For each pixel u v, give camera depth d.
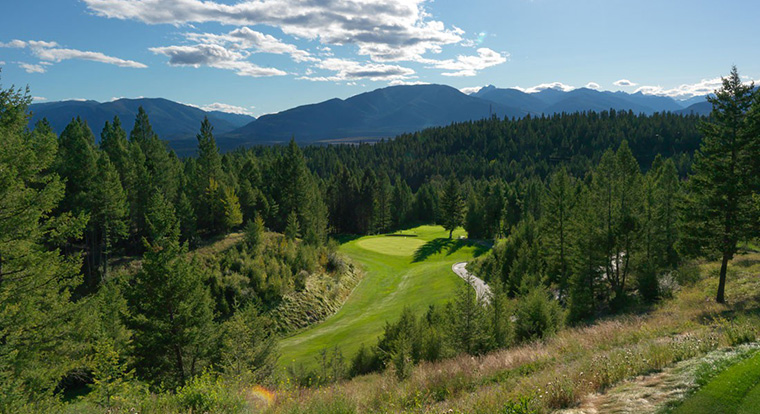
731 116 24.62
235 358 22.44
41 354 18.42
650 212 39.50
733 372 7.74
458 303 23.28
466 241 91.12
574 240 39.53
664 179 50.97
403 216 126.38
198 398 11.11
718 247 24.92
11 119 18.75
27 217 16.83
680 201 27.48
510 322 24.88
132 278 46.00
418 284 59.62
